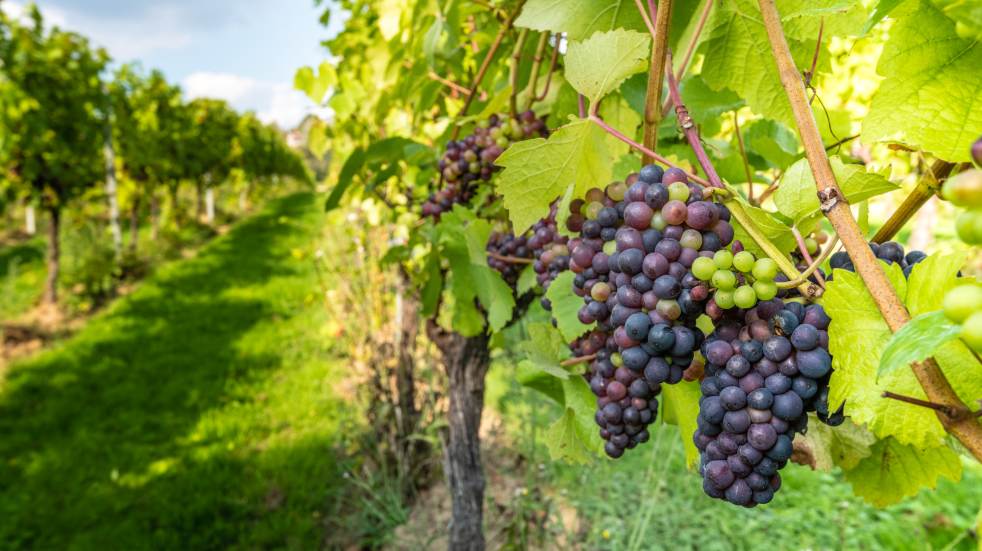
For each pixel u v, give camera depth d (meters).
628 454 4.44
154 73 18.77
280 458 5.47
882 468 0.99
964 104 0.70
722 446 0.76
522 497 4.01
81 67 12.62
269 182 36.38
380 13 2.69
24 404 7.16
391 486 4.70
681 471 4.32
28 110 11.34
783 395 0.71
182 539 4.56
